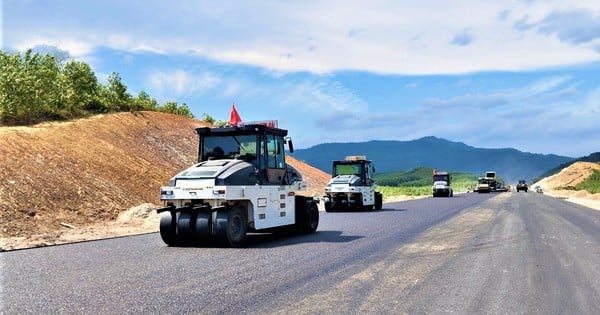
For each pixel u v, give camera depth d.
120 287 7.47
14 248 11.62
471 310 6.17
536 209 26.84
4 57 27.72
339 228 16.41
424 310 6.16
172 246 12.15
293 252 10.96
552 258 10.09
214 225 11.83
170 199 12.19
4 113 24.64
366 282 7.77
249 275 8.36
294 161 48.38
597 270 8.83
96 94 33.00
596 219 20.34
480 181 79.31
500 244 12.15
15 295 7.00
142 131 31.28
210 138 13.73
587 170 133.38
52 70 30.83
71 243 12.69
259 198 12.85
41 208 17.17
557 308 6.29
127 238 13.88
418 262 9.58
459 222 18.33
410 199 43.41
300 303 6.51
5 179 17.58
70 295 6.99
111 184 21.72
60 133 24.53
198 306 6.39
